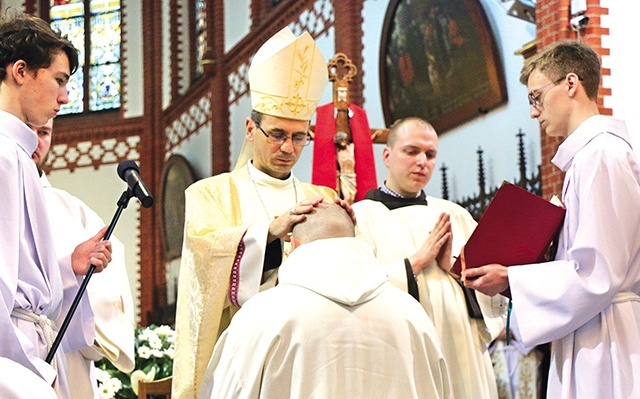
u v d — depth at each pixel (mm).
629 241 3742
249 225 4145
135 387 5863
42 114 3484
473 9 8461
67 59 3549
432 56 9180
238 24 14047
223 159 14094
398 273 4148
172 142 16031
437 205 4672
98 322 4238
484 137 8633
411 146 4559
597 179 3750
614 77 6594
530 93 4082
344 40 10609
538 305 3789
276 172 4574
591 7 6723
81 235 4332
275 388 3164
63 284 3693
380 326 3197
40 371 3174
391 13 9750
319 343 3150
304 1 11789
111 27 17188
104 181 16562
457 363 4234
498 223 3938
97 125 16750
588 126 3902
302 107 4508
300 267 3271
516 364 4777
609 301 3719
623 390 3672
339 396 3117
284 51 4469
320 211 3473
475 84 8633
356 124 5770
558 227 3949
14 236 3246
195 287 4148
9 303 3180
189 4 16188
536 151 7934
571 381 3807
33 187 3432
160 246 15797
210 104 14539
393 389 3158
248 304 3314
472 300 4383
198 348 4078
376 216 4559
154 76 16578
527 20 7949
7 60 3420
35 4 17375
